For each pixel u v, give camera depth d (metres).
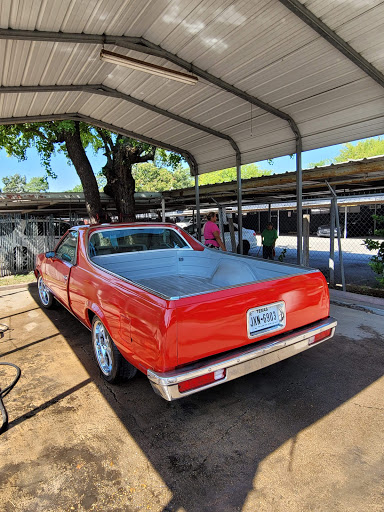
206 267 4.77
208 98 6.43
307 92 5.89
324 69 5.23
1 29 3.90
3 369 3.83
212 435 2.60
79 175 9.91
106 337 3.31
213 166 9.38
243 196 11.66
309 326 3.10
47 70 5.10
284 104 6.34
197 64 5.21
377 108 5.76
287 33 4.45
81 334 4.88
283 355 2.80
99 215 10.05
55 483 2.19
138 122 7.73
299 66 5.18
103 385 3.42
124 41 4.53
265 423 2.72
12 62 4.69
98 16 4.03
